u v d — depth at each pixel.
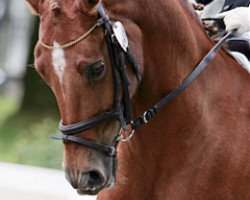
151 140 6.54
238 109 6.69
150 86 6.46
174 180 6.51
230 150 6.54
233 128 6.61
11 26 37.69
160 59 6.44
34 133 19.52
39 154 16.52
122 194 6.63
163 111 6.52
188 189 6.47
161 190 6.54
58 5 5.93
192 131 6.53
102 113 6.00
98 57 5.92
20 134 20.27
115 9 6.20
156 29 6.39
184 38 6.55
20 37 37.22
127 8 6.25
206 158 6.51
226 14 7.04
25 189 12.27
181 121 6.53
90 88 5.91
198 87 6.60
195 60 6.66
